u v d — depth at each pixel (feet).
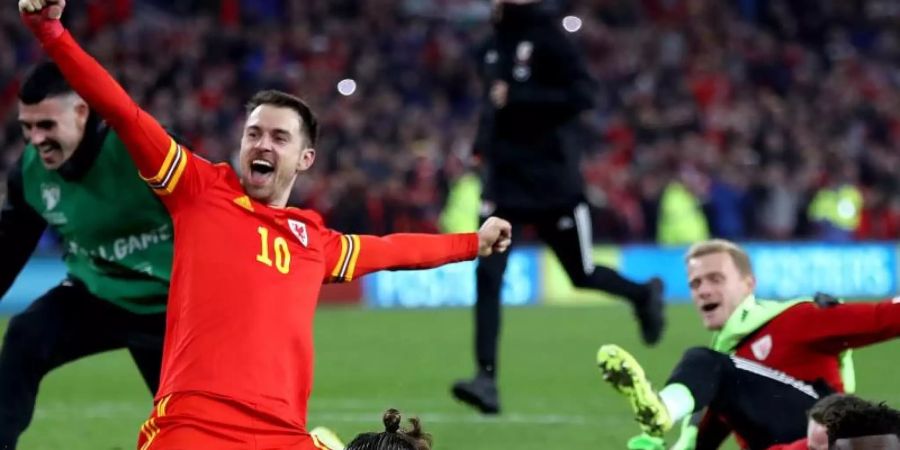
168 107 250.37
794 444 72.33
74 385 129.90
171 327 59.26
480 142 109.50
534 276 234.99
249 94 264.72
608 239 253.24
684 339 169.58
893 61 323.37
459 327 190.70
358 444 51.13
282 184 61.46
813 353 76.28
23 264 75.82
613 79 292.20
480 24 308.40
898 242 247.50
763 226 262.88
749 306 78.13
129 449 93.30
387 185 236.22
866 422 54.39
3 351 72.13
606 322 195.62
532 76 107.34
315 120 62.69
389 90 276.41
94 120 71.00
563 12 303.48
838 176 272.92
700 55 307.17
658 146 271.49
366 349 162.50
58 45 56.08
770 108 286.46
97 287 73.31
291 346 59.47
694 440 80.84
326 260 62.64
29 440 96.43
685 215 253.85
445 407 113.91
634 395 70.69
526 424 102.94
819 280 244.63
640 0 319.27
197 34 274.16
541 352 157.38
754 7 326.85
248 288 58.90
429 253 65.92
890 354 150.20
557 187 109.19
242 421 57.52
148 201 70.90
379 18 295.89
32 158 73.10
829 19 328.08
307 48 280.10
